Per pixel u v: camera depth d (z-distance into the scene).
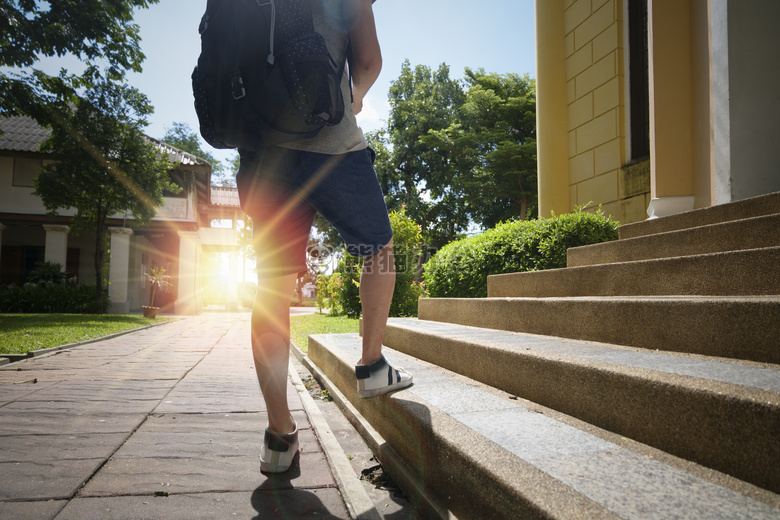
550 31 8.03
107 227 19.22
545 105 8.06
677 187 4.73
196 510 1.44
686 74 4.74
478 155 27.08
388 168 28.58
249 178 1.64
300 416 2.59
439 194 28.19
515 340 2.32
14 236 20.92
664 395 1.22
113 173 15.67
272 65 1.38
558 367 1.63
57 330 8.52
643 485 0.99
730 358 1.62
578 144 7.61
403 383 1.81
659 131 4.81
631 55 6.56
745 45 3.65
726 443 1.06
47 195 15.30
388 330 3.53
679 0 4.78
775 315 1.49
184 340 7.66
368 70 1.61
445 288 6.34
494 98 26.38
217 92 1.47
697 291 2.30
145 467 1.80
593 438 1.33
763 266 1.98
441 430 1.40
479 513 1.14
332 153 1.52
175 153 20.58
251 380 3.76
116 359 5.12
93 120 15.45
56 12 11.45
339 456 1.89
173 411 2.70
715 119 3.82
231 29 1.45
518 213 27.28
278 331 1.67
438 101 29.20
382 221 1.63
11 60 10.82
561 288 3.31
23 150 18.45
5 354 5.16
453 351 2.40
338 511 1.45
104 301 18.47
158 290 25.52
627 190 6.50
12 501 1.47
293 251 1.67
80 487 1.60
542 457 1.17
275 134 1.44
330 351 3.24
